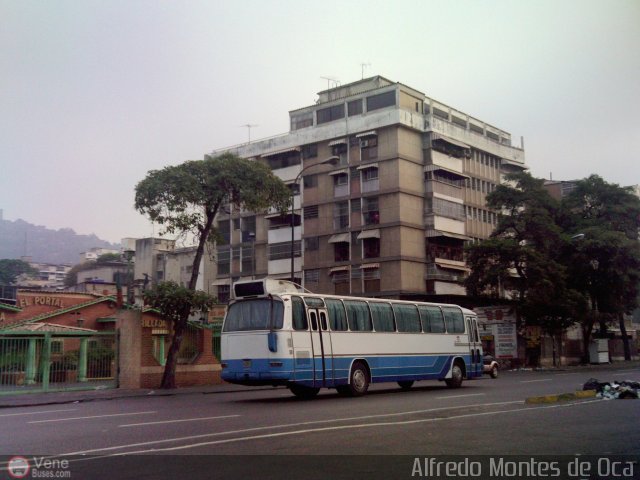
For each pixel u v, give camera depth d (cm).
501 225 4962
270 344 1811
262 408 1616
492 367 3438
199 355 2898
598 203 5450
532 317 4850
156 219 2666
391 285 5056
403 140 5219
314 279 5494
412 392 2214
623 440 996
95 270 8606
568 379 3041
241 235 6131
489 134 6344
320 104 5681
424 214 5306
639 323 7812
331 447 936
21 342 2347
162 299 2586
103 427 1232
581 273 5075
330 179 5509
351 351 2027
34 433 1165
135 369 2606
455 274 5453
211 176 2681
